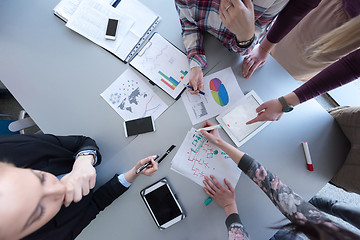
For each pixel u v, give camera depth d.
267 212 0.86
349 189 0.84
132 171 0.83
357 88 1.52
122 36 0.93
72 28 0.93
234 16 0.62
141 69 0.91
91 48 0.94
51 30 0.95
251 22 0.64
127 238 0.86
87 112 0.91
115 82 0.92
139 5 0.95
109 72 0.93
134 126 0.89
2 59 0.93
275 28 0.78
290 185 0.87
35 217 0.40
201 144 0.89
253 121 0.86
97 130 0.91
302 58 1.06
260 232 0.85
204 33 0.92
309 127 0.88
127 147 0.90
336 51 0.86
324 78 0.73
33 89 0.92
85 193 0.65
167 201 0.86
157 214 0.85
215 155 0.88
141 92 0.91
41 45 0.94
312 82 0.76
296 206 0.65
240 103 0.89
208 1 0.69
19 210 0.36
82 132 0.91
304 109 0.89
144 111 0.90
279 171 0.87
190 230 0.86
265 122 0.88
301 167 0.87
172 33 0.94
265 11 0.70
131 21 0.94
